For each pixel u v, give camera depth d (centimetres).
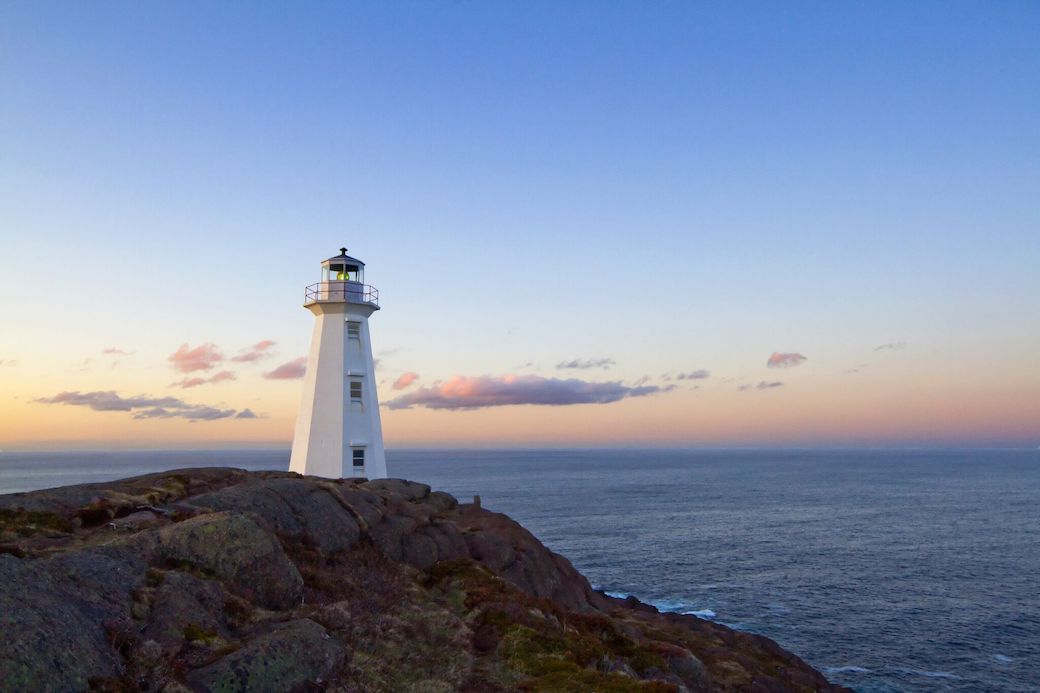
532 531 11756
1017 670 5409
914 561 9238
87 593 1636
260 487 2775
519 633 2230
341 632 2003
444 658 2019
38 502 2338
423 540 3059
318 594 2262
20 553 1791
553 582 3584
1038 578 8281
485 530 3538
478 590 2583
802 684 3803
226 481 3222
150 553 1945
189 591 1812
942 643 5981
